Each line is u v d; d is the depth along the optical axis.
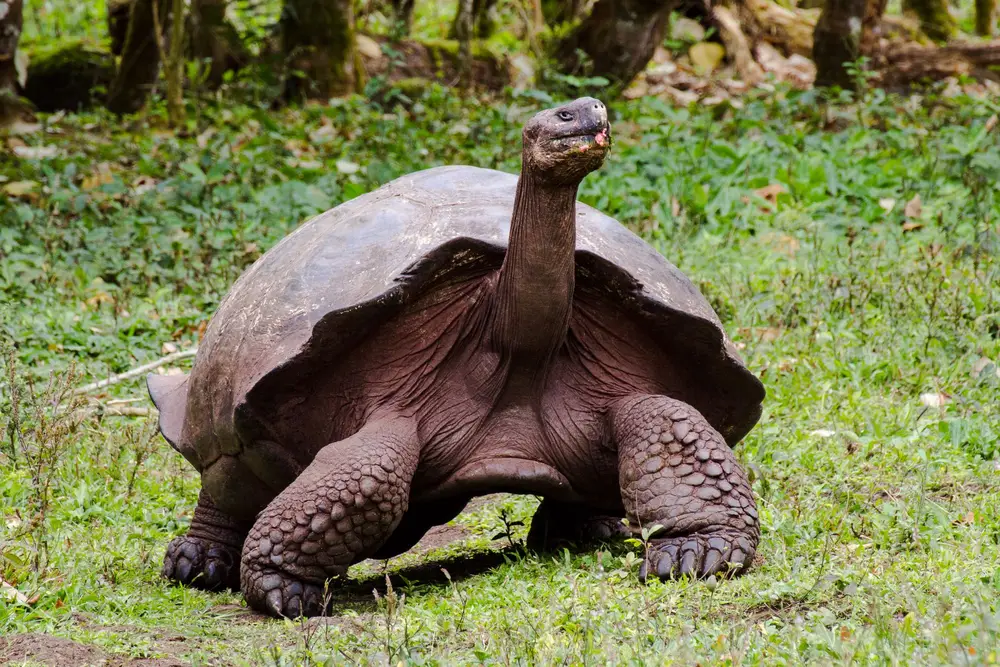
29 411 14.03
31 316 17.61
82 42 36.47
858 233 19.33
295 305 9.82
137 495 12.95
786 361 15.11
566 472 10.06
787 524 10.06
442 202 10.38
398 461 9.33
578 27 31.48
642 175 22.20
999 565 8.74
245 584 9.40
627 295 9.66
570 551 10.71
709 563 8.99
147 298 18.97
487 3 41.66
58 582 9.94
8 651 8.09
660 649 7.36
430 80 34.75
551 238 9.05
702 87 35.53
